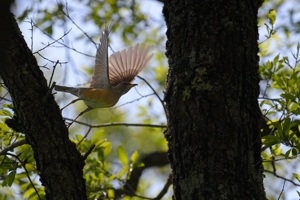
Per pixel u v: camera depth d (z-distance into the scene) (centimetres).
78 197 822
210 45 816
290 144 945
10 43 803
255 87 823
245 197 766
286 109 1120
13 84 814
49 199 828
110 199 1247
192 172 781
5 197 1302
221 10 830
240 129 791
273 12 1229
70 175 825
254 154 803
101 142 1234
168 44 852
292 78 1147
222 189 764
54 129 827
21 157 1002
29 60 826
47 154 823
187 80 809
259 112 820
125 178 1308
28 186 1254
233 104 796
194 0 841
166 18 877
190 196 776
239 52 818
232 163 776
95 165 1250
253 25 847
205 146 782
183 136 796
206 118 789
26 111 816
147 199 1425
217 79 802
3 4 506
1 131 1068
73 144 850
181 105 805
